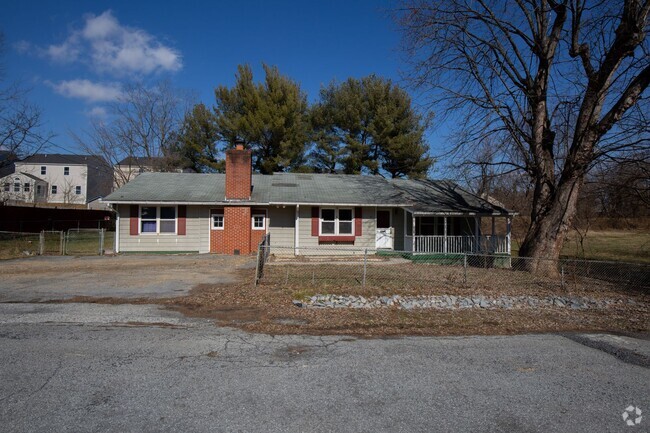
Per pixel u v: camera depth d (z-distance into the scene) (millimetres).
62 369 4492
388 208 20234
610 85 12484
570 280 12273
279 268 13625
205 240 18609
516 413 3607
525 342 5945
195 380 4242
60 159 58188
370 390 4066
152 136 37281
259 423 3346
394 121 31641
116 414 3461
